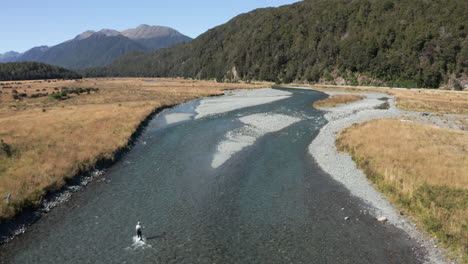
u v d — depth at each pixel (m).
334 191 24.27
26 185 23.02
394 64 120.25
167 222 19.88
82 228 19.11
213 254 16.45
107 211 21.33
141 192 24.45
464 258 15.16
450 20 114.31
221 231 18.77
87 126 43.34
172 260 15.96
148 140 40.44
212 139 40.09
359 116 53.44
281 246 17.11
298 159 32.09
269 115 56.81
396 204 21.30
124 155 34.03
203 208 21.78
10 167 26.31
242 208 21.73
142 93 98.69
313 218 20.19
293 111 61.62
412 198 21.05
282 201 22.77
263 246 17.16
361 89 109.44
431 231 17.64
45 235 18.33
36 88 118.69
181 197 23.55
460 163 26.25
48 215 20.72
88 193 24.28
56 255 16.41
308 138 40.00
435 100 69.38
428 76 108.38
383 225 18.98
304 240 17.66
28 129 40.69
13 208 19.67
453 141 33.31
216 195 23.89
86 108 63.12
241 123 49.81
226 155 33.53
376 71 126.06
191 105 73.88
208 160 32.00
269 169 29.36
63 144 33.47
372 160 28.62
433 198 20.47
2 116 52.94
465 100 69.12
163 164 31.02
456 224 17.47
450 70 105.62
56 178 24.73
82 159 29.22
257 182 26.34
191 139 40.41
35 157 28.92
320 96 91.00
